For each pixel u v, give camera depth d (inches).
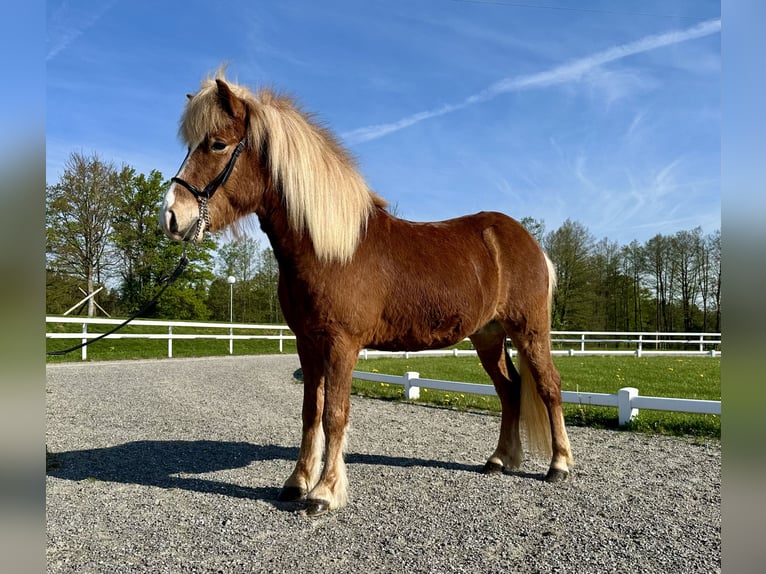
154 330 809.5
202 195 136.9
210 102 138.1
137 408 312.0
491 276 168.2
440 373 525.0
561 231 1337.4
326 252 139.3
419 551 118.9
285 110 152.6
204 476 178.2
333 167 146.6
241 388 412.5
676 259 1391.5
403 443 228.5
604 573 108.7
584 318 1320.1
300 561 114.1
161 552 118.7
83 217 1126.4
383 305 149.3
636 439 238.2
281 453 212.5
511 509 145.9
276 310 1566.2
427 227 167.8
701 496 157.3
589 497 156.3
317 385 156.6
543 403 178.4
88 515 140.9
